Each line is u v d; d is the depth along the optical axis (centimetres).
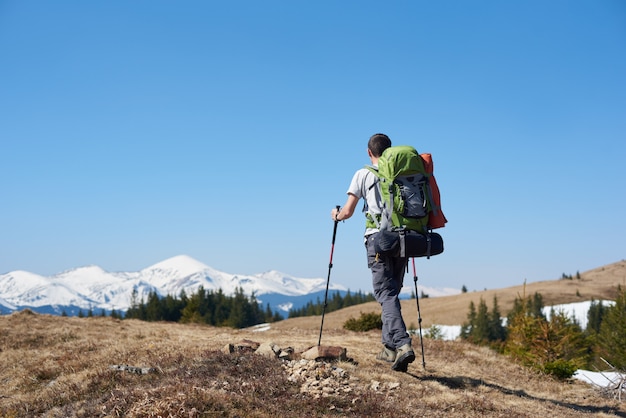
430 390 866
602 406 1036
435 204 792
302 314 18925
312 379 780
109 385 823
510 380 1188
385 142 851
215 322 13625
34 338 1445
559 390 1175
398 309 843
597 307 10869
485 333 9975
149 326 1819
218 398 665
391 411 720
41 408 806
